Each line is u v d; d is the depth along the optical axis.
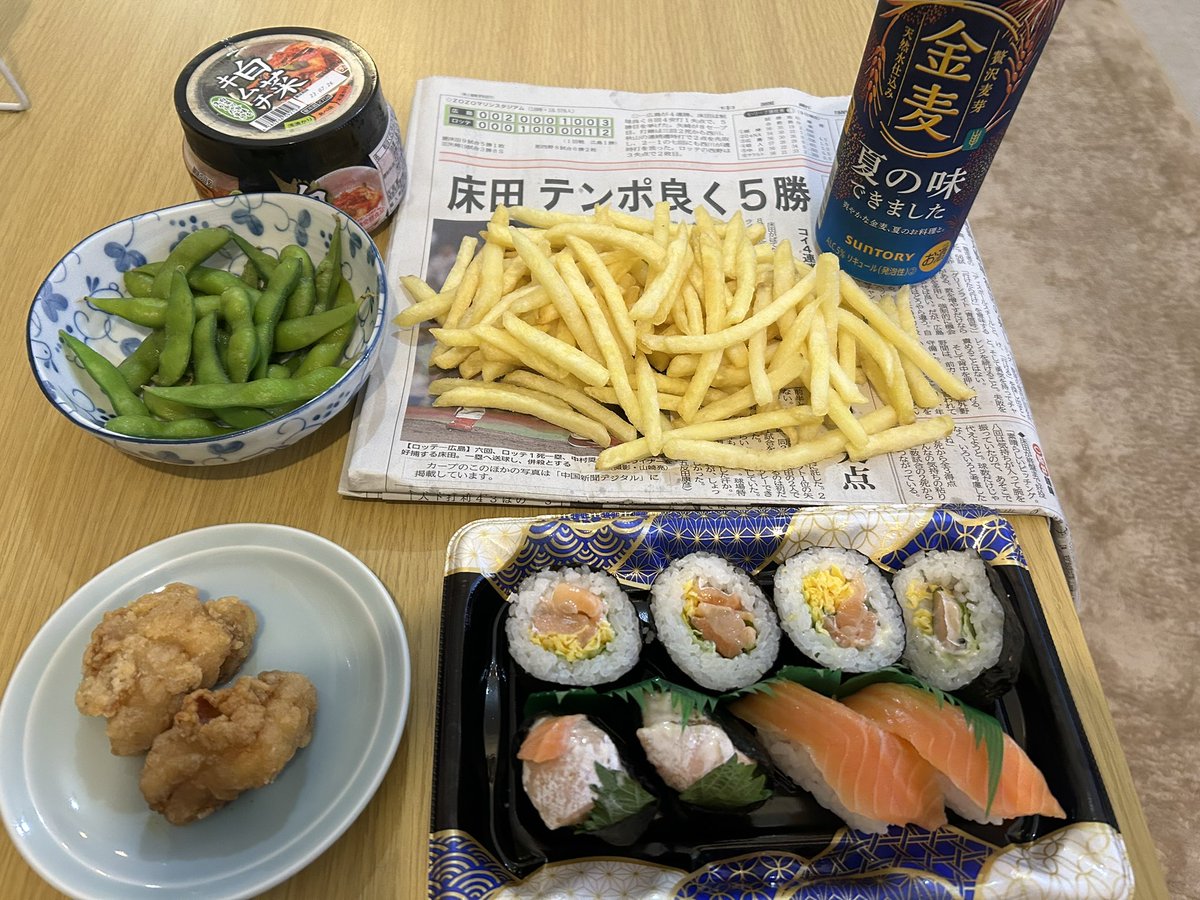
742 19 1.36
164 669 0.65
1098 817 0.62
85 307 0.85
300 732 0.65
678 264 0.85
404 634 0.70
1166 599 1.44
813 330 0.84
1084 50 2.20
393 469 0.83
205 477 0.85
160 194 1.08
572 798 0.63
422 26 1.31
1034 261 1.79
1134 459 1.56
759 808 0.67
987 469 0.86
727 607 0.75
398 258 1.01
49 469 0.85
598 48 1.30
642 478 0.84
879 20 0.81
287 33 0.99
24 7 1.29
